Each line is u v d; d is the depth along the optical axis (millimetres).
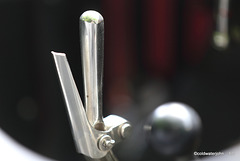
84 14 761
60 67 763
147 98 2082
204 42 1891
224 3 1203
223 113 1567
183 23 2111
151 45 2240
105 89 2199
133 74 2279
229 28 1229
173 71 2146
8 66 1875
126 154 1179
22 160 1041
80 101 774
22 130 1811
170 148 773
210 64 1781
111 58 2225
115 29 2176
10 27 1844
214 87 1712
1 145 1064
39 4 1841
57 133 1855
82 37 768
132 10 2186
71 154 1798
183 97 1773
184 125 770
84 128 782
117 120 813
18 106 1856
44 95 1907
